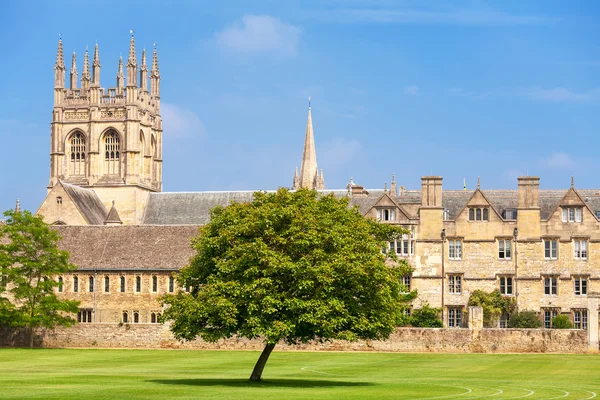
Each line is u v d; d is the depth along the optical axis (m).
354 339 76.75
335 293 78.50
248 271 76.19
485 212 145.00
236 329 78.00
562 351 119.44
